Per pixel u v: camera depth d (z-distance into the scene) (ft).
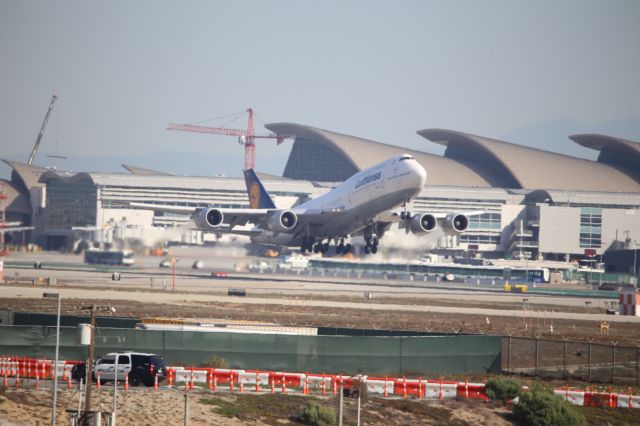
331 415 563.07
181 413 547.08
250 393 620.90
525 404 614.34
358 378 604.49
